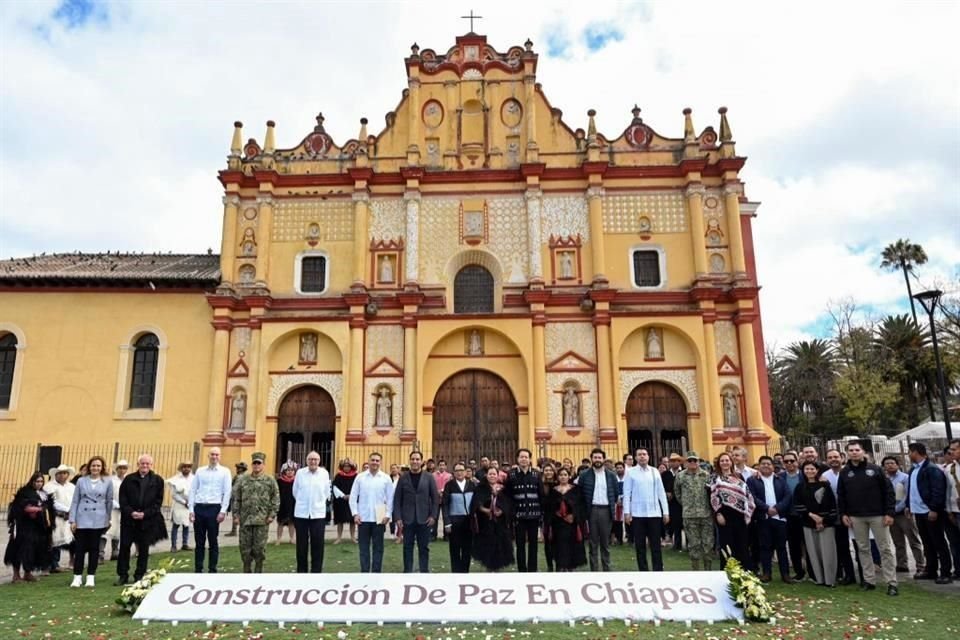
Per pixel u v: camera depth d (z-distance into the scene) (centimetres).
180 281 2784
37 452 2683
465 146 2964
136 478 1239
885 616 958
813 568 1221
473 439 2695
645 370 2717
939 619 941
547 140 2961
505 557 1212
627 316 2702
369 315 2741
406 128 2995
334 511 1789
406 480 1245
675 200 2892
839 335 5478
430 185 2902
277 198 2928
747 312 2722
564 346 2716
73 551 1382
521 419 2669
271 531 2111
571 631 873
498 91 3025
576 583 962
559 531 1189
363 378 2686
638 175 2894
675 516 1689
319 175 2909
